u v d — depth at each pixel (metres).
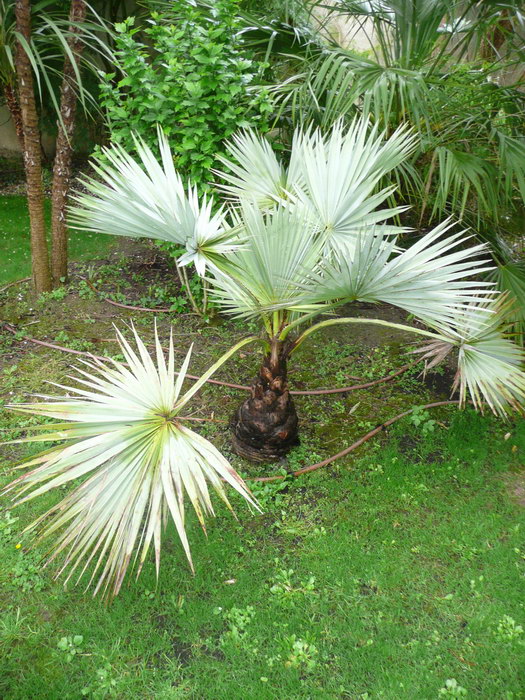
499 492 3.55
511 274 4.23
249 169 3.96
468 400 4.41
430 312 2.78
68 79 5.06
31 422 4.00
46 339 5.00
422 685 2.46
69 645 2.59
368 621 2.74
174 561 3.02
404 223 5.77
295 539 3.19
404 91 4.47
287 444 3.68
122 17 9.58
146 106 4.75
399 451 3.89
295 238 2.89
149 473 2.34
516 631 2.67
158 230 3.02
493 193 4.48
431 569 3.02
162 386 2.62
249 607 2.77
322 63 4.88
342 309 5.75
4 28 4.66
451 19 4.95
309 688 2.44
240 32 4.92
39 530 3.18
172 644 2.64
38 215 5.38
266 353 3.42
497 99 4.93
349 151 3.43
